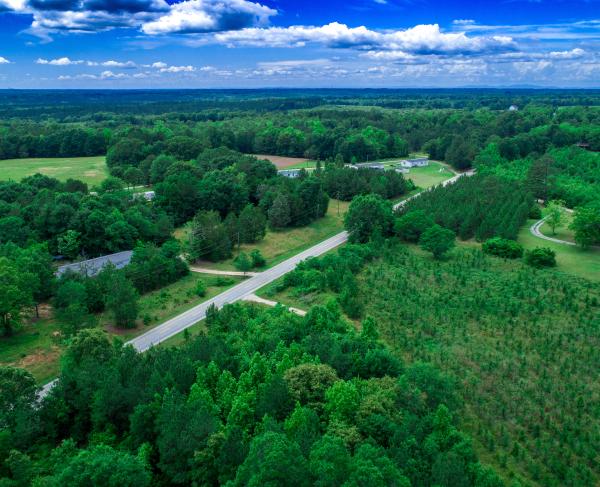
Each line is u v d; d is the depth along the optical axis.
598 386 68.75
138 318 91.00
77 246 117.56
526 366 73.31
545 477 52.78
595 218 125.50
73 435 57.03
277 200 146.75
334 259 113.12
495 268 115.25
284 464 38.69
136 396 56.00
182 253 123.81
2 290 77.44
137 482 41.88
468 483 42.09
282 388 54.84
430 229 123.50
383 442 50.59
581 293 100.19
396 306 94.31
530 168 190.00
